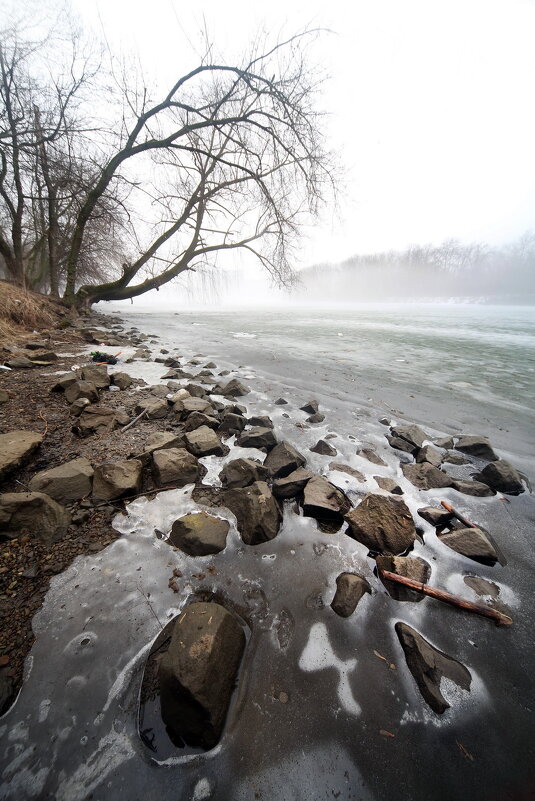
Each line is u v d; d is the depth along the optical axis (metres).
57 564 1.91
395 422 4.48
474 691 1.48
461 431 4.36
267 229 13.79
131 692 1.40
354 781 1.21
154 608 1.74
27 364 5.47
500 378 7.07
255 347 9.86
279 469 2.97
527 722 1.39
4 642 1.52
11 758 1.20
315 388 5.79
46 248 19.33
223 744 1.28
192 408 3.90
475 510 2.75
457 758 1.28
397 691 1.47
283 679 1.50
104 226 14.78
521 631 1.77
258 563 2.07
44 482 2.35
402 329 16.17
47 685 1.39
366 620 1.78
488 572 2.14
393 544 2.23
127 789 1.16
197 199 13.47
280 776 1.21
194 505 2.51
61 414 3.70
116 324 13.88
